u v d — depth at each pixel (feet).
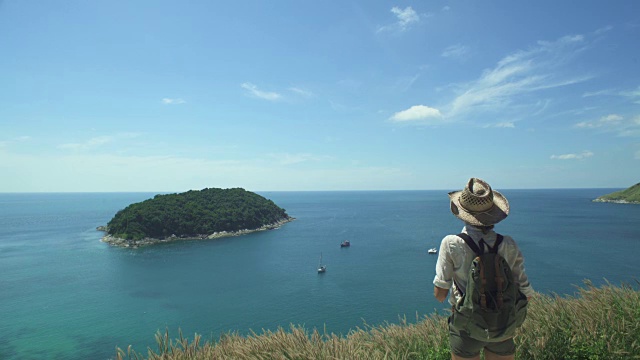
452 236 9.93
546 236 292.81
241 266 230.27
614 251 225.76
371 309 139.33
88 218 607.78
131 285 186.60
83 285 186.19
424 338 16.57
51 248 296.10
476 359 10.30
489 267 9.17
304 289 172.86
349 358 12.97
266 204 489.26
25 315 142.20
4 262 243.60
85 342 116.16
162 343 14.74
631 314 15.12
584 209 625.00
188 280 196.13
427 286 168.35
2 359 104.94
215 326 129.08
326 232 390.21
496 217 9.53
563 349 14.01
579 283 150.10
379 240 322.14
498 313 8.93
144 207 363.76
